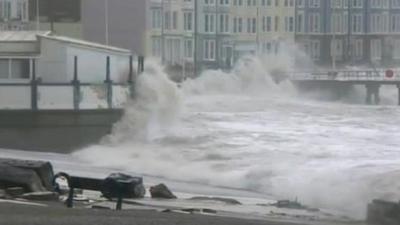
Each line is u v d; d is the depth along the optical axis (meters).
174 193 39.34
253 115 106.19
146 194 35.34
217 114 103.31
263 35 189.88
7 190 27.30
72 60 60.97
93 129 59.94
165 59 163.88
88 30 137.00
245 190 43.59
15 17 142.38
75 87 59.28
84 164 52.78
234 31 185.25
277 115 108.25
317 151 62.69
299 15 195.62
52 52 60.91
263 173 47.28
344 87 164.00
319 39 197.75
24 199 26.33
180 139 64.75
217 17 182.12
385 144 71.62
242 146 65.62
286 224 23.19
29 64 60.53
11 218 20.02
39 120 58.34
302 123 96.44
